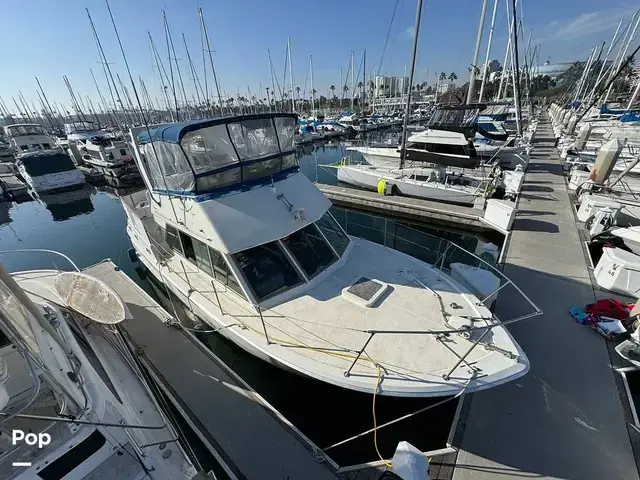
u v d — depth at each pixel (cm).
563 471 347
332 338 414
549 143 2398
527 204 1155
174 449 336
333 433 436
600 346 507
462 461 360
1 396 297
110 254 1098
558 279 691
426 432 417
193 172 461
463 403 424
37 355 278
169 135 440
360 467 357
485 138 1716
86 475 266
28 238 1264
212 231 466
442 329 414
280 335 426
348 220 1273
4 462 251
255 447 381
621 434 381
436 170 1330
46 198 1933
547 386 443
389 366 371
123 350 494
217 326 500
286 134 560
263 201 511
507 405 418
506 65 2539
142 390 420
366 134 4206
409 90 1272
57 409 297
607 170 1062
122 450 286
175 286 580
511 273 719
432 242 1000
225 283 501
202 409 428
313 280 505
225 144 478
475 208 1170
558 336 529
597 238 855
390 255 586
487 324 421
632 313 522
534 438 379
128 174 2138
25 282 595
